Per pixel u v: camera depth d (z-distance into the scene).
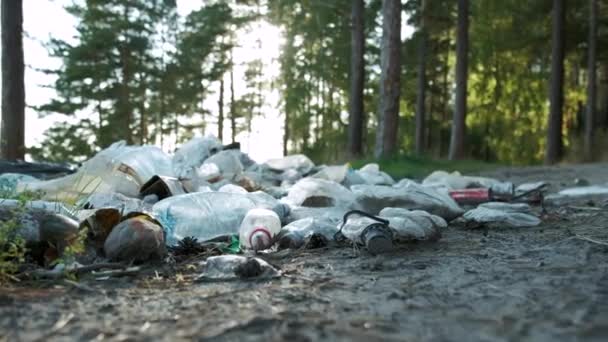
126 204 3.98
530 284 2.42
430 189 4.82
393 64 12.78
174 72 29.88
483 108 27.33
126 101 28.12
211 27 30.17
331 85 30.41
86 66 27.00
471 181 6.93
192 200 3.84
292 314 1.98
